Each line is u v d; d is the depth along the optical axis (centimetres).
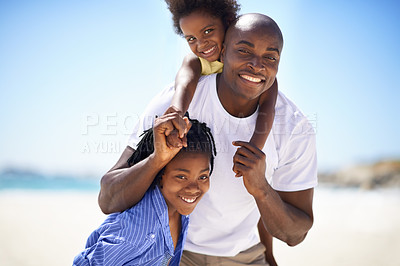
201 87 236
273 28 210
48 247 808
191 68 242
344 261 702
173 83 240
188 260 241
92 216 1172
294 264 680
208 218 235
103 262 189
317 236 888
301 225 232
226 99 227
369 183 2022
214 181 231
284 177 243
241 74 209
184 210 208
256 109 233
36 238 882
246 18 216
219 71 250
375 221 1076
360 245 814
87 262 192
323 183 2083
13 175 2366
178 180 204
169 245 208
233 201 234
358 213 1208
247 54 208
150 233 201
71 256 744
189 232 238
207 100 232
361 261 703
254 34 207
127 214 202
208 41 248
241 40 208
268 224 223
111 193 208
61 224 1045
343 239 863
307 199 243
